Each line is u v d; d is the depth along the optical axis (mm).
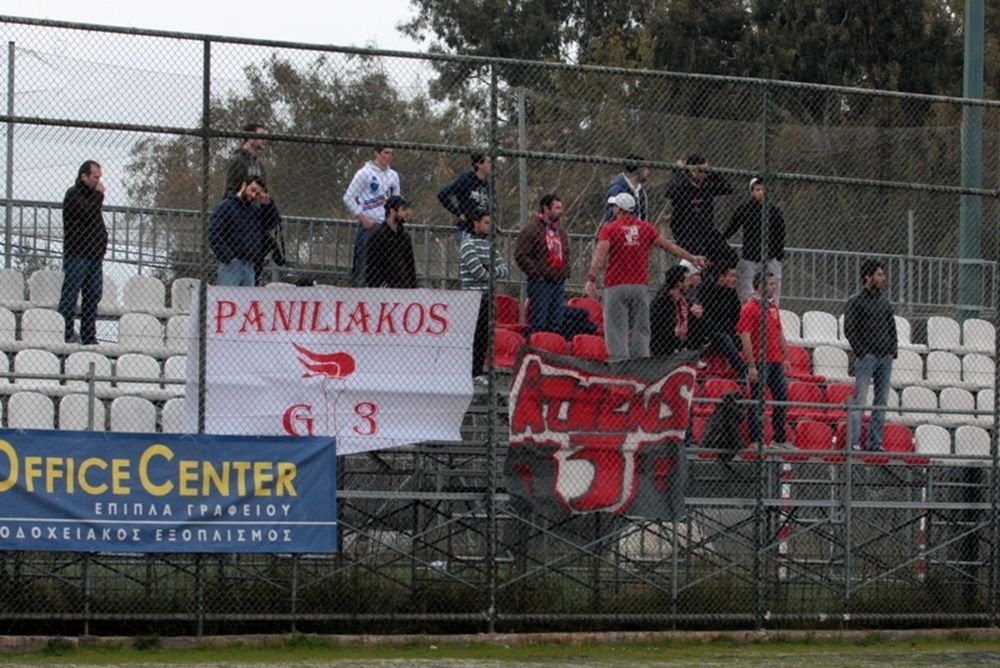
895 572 62812
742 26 127438
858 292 70125
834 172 72625
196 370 54500
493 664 51969
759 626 59438
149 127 53688
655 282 72000
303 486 54594
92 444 52906
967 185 66312
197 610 53812
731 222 64250
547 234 61656
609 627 58469
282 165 63812
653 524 65312
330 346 55469
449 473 58781
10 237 67938
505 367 63562
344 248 68000
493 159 56062
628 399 57844
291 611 54906
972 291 70062
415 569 57375
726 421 59875
